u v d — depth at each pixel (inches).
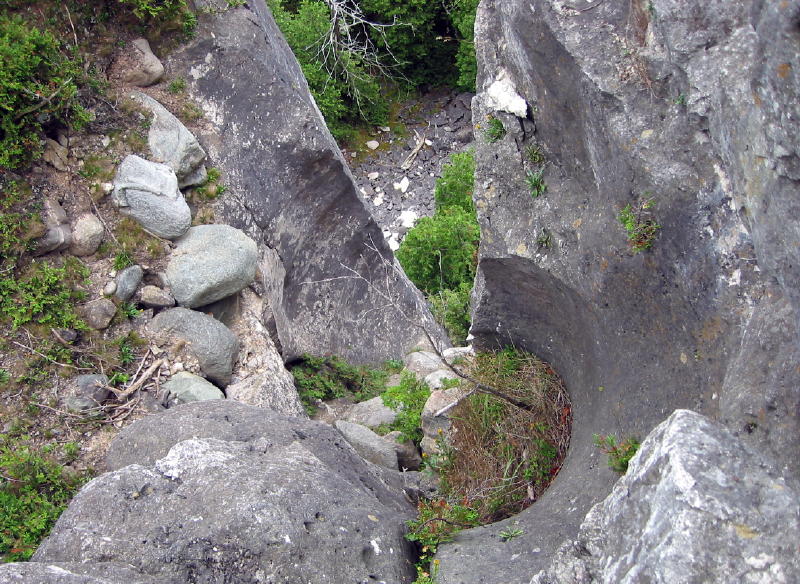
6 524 205.2
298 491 156.6
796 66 91.0
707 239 138.4
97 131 268.8
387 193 554.9
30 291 237.0
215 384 259.6
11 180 244.2
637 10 149.2
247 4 313.3
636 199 150.3
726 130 124.6
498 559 156.5
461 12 567.5
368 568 151.2
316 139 309.9
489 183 199.0
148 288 258.7
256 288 285.6
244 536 142.9
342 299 346.9
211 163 296.0
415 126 598.9
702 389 142.7
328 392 321.1
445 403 238.2
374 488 191.8
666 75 144.3
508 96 190.1
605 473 165.3
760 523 88.6
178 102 293.4
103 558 139.9
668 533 91.0
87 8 273.3
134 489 153.8
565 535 157.0
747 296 132.3
